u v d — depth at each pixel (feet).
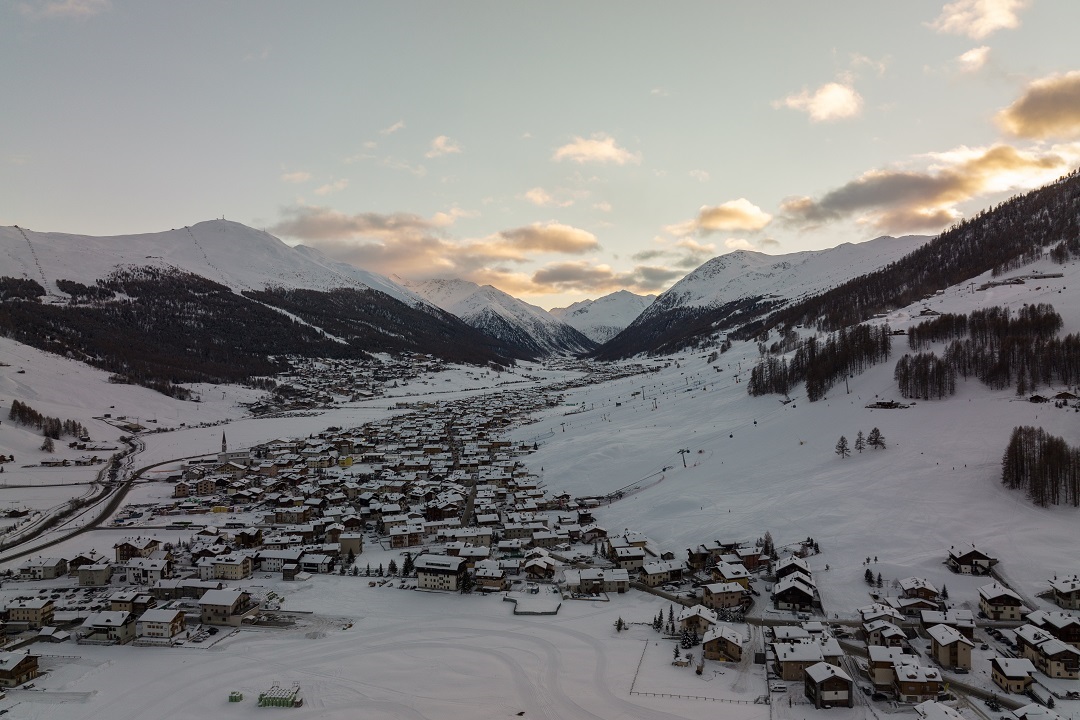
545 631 455.63
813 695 356.18
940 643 383.45
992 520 556.51
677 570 550.36
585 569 552.00
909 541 543.39
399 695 376.07
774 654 406.82
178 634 460.96
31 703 372.17
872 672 373.20
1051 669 368.48
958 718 312.09
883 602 461.78
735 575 509.35
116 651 439.63
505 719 348.59
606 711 352.49
